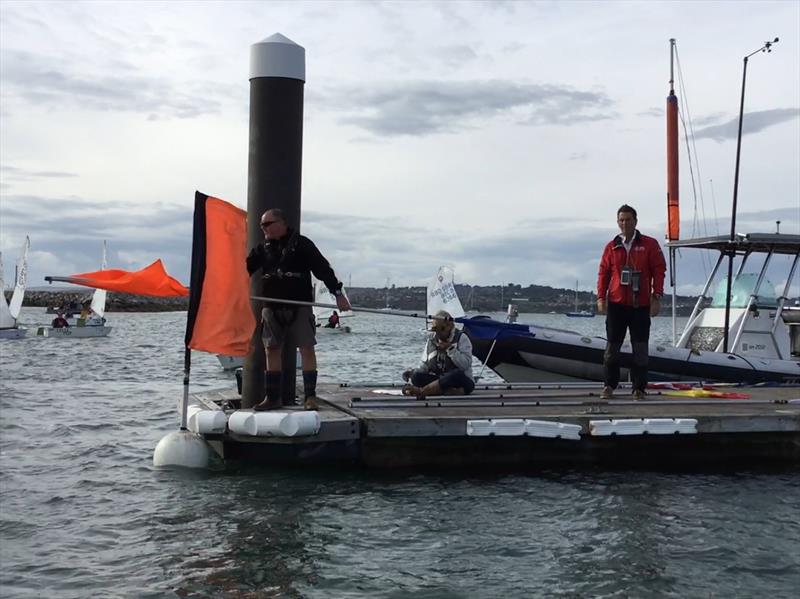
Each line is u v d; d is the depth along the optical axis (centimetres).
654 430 727
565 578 479
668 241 1248
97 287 700
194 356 2822
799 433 777
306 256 743
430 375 881
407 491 662
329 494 652
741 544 537
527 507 618
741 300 1248
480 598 449
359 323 8788
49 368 2192
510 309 1239
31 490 677
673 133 1231
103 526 575
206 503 628
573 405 823
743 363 1167
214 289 741
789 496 656
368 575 482
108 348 3198
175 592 456
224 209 742
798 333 1368
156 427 1055
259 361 786
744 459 778
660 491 668
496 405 810
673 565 500
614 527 571
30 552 522
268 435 694
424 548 528
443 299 2208
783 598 452
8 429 1025
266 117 764
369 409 782
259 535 551
